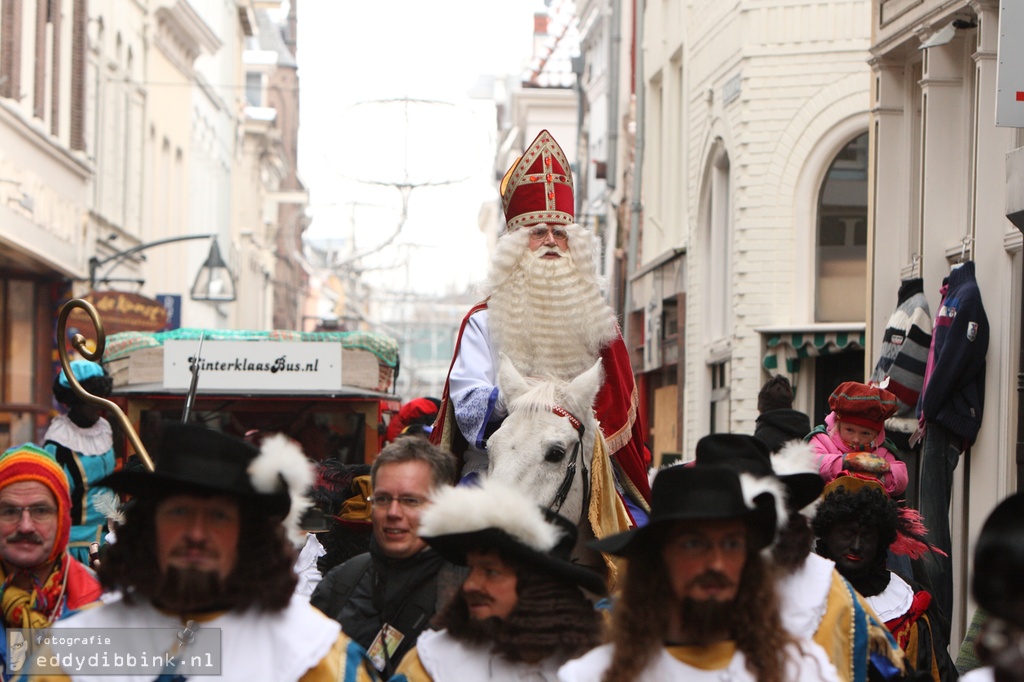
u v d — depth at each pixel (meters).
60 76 26.52
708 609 4.04
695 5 22.25
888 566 7.14
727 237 21.52
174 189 38.94
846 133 18.56
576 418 6.63
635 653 4.05
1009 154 9.86
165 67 37.59
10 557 5.56
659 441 26.22
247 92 70.88
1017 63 9.05
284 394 12.26
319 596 5.80
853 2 18.45
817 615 4.84
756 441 4.93
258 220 60.28
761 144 18.97
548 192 7.96
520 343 7.67
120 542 4.14
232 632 4.05
